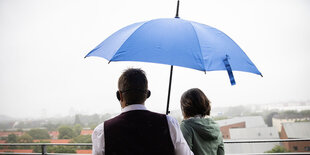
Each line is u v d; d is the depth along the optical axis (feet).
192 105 5.54
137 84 3.70
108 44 5.41
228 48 5.52
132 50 4.55
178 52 4.59
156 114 3.75
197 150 5.23
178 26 5.24
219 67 4.86
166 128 3.60
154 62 4.34
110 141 3.40
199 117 5.47
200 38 5.15
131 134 3.44
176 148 3.62
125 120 3.56
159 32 4.94
